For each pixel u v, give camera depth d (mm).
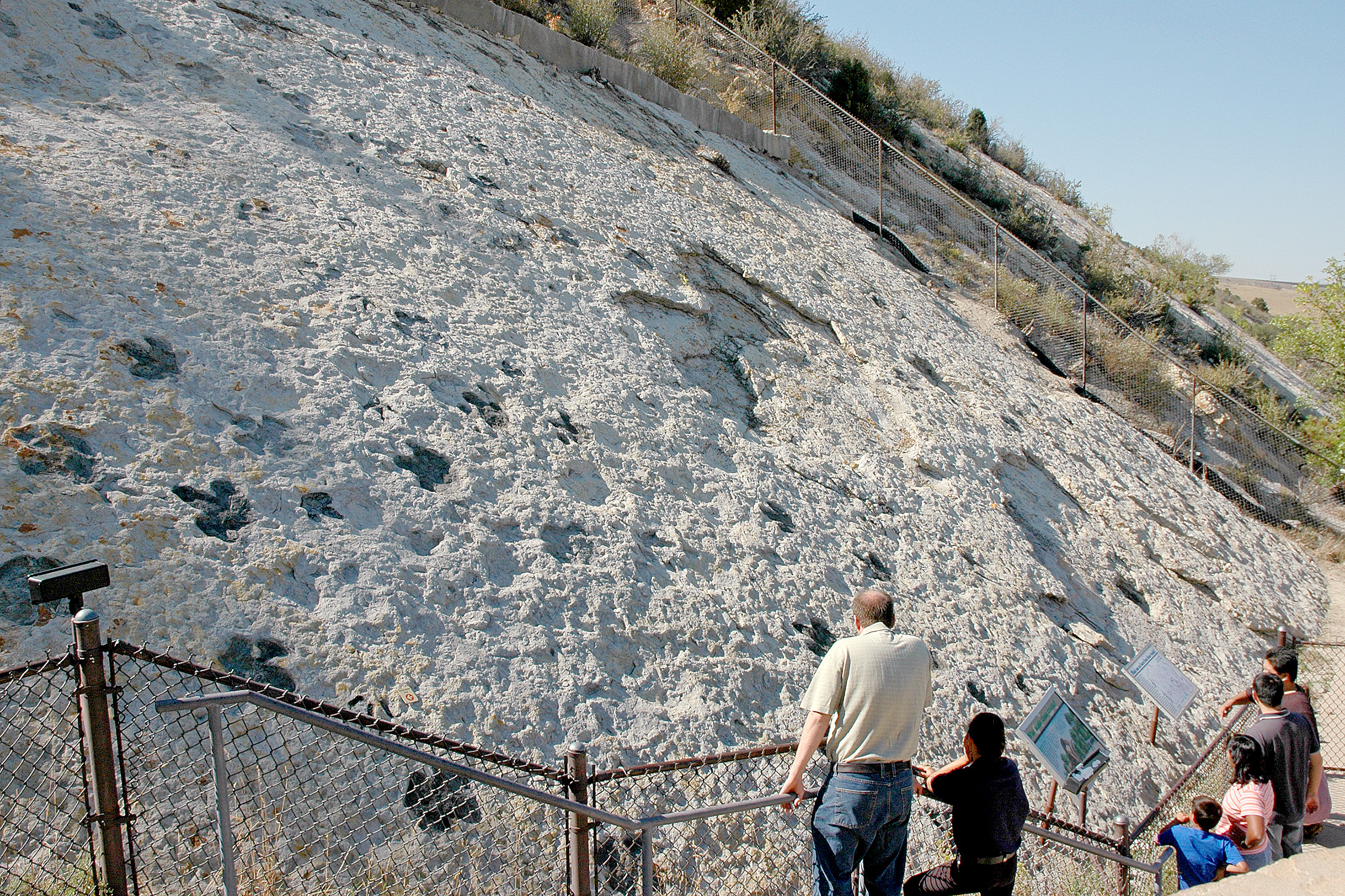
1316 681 9891
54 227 4871
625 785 4145
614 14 15453
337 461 4738
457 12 10781
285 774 3402
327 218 6301
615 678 4715
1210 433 15969
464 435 5438
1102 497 10789
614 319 7492
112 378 4371
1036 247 22172
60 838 2955
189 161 5949
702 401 7418
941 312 13406
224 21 7582
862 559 6906
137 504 3963
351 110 7645
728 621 5496
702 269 9141
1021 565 8266
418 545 4637
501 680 4277
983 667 6652
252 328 5109
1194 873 5422
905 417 9203
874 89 22844
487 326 6430
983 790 3654
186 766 3250
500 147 8648
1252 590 11156
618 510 5742
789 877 4258
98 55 6371
